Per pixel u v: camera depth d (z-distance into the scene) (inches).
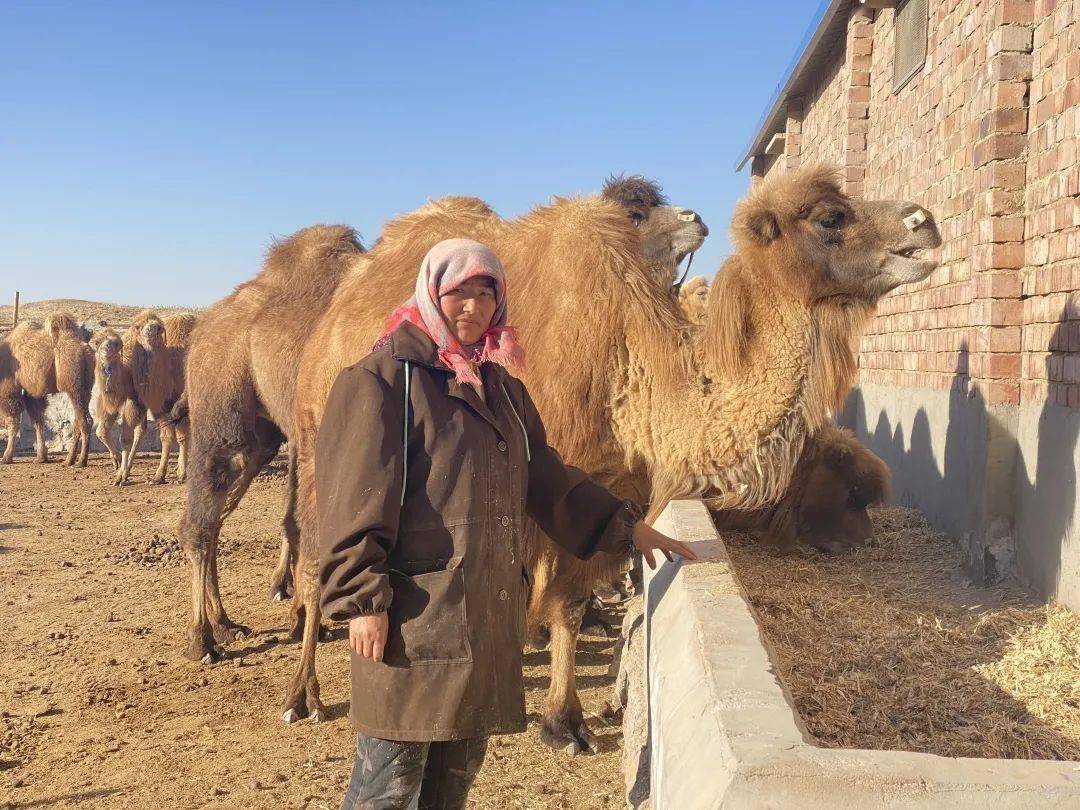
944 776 69.1
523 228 198.4
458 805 113.8
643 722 162.7
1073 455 175.8
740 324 172.7
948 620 159.9
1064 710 119.5
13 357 757.9
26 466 754.8
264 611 331.3
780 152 599.2
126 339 663.1
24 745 217.0
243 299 307.0
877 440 334.6
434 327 109.8
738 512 233.0
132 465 765.9
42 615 329.1
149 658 280.8
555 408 177.2
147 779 195.8
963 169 248.5
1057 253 190.9
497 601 107.8
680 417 172.7
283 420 295.9
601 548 125.6
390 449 104.0
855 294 175.9
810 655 138.3
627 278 179.9
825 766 70.2
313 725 224.7
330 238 307.0
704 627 102.0
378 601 100.4
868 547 233.9
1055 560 180.9
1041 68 201.9
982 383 211.8
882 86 361.4
